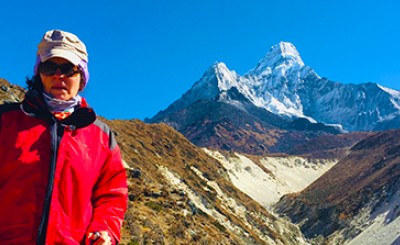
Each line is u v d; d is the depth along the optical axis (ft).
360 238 348.38
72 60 12.96
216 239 146.72
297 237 319.68
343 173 564.71
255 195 532.32
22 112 12.67
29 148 12.28
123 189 13.53
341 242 369.71
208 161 366.84
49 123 12.57
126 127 317.01
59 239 12.11
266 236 264.52
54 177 12.28
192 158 346.95
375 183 436.76
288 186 635.66
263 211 323.98
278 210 492.13
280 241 273.33
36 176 12.16
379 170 492.54
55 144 12.44
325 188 529.04
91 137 13.19
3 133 12.38
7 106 12.78
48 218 12.07
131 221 111.45
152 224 116.78
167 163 274.16
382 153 566.36
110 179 13.50
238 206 296.51
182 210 152.15
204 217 179.93
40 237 11.95
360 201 416.05
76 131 12.88
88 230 12.78
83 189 12.65
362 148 649.20
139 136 310.86
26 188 12.07
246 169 600.80
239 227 225.15
